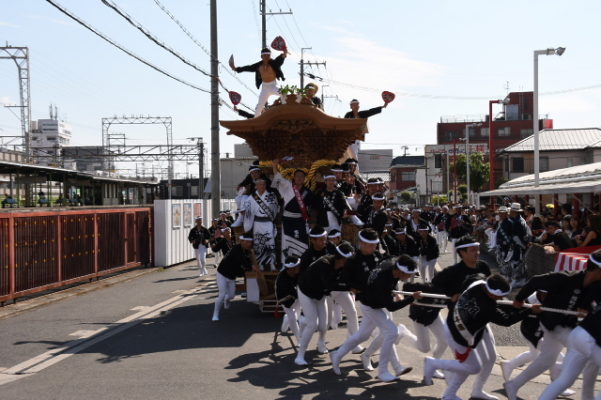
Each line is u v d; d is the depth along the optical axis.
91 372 7.09
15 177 26.88
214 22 18.59
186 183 63.53
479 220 25.03
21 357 7.99
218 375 6.86
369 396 6.01
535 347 5.85
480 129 84.88
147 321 10.49
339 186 11.59
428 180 78.69
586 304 5.23
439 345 6.55
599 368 5.29
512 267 13.51
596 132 48.41
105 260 16.91
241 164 55.16
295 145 11.19
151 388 6.37
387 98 12.41
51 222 14.09
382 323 6.51
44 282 13.67
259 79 12.52
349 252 6.90
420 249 12.95
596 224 9.92
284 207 10.79
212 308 11.73
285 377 6.76
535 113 24.09
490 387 6.30
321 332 7.82
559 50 23.58
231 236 14.70
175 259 21.75
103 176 39.50
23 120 46.81
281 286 8.12
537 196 24.20
